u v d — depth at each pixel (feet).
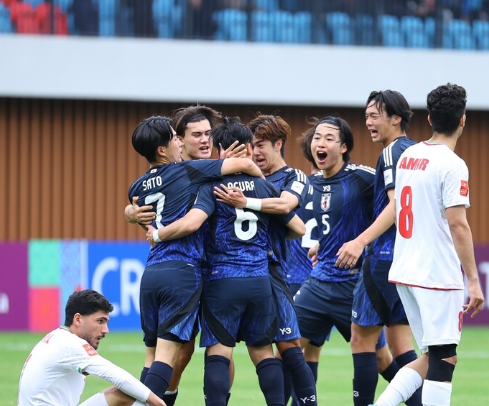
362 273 79.20
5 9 213.05
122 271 173.17
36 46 208.03
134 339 158.81
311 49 217.56
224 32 220.64
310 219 91.61
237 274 71.05
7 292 169.37
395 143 77.30
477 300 65.67
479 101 220.64
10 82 207.00
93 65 210.18
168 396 77.97
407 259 68.44
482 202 223.10
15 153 209.36
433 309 66.95
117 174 212.64
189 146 77.92
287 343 74.02
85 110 212.23
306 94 217.56
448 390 66.80
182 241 70.85
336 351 148.87
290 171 79.10
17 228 208.95
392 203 74.49
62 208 210.79
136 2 217.56
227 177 72.18
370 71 218.79
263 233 72.54
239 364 129.90
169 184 71.72
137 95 212.02
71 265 171.22
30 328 169.78
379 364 86.02
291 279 91.30
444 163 66.69
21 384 67.97
